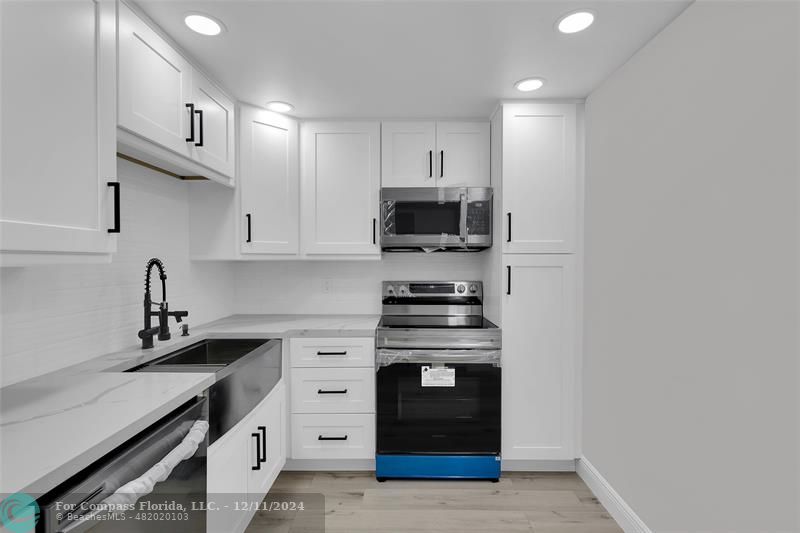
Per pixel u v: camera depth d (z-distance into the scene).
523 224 2.21
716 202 1.27
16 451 0.74
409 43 1.64
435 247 2.48
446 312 2.75
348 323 2.44
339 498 2.04
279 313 2.82
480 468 2.18
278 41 1.61
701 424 1.34
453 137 2.48
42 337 1.29
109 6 1.15
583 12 1.43
